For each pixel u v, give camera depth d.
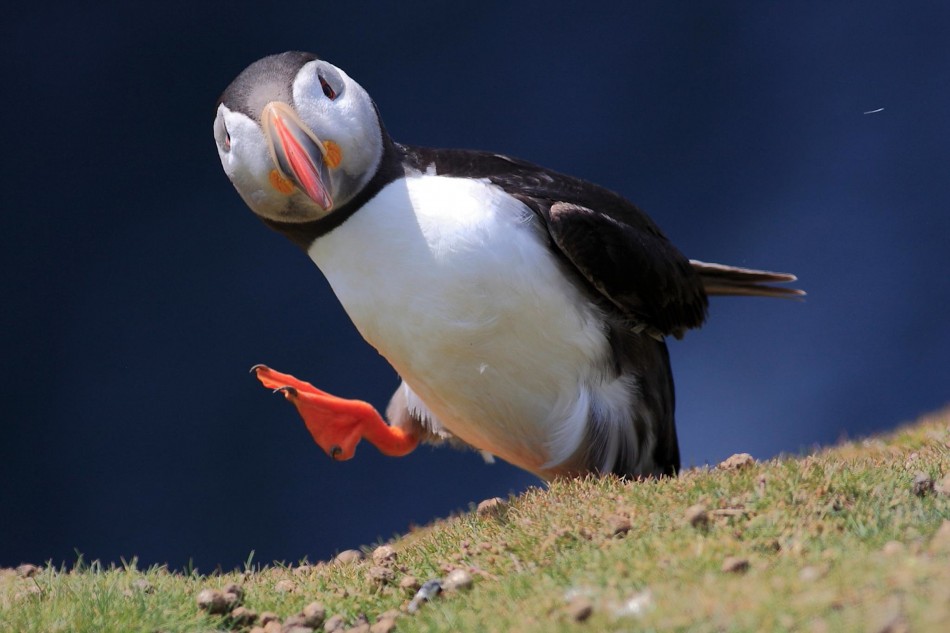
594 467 7.49
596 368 7.32
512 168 7.45
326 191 6.47
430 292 6.91
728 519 5.72
